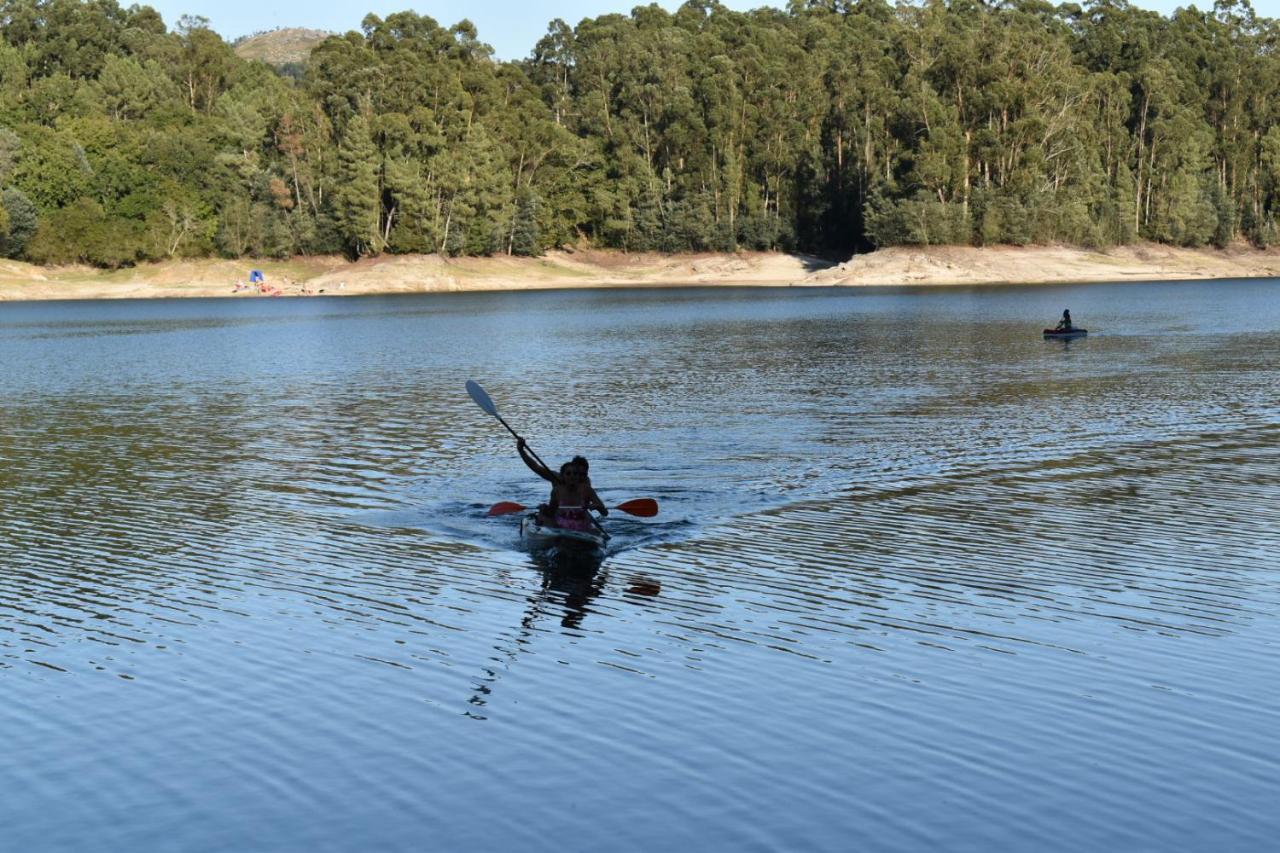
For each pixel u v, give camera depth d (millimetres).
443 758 9258
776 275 133500
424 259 127375
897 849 7875
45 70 162500
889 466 21281
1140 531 16219
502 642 12023
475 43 144250
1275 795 8500
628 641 12008
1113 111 137750
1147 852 7797
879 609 12953
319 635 12297
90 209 122188
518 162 139000
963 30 138500
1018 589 13602
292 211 130250
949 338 50875
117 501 19234
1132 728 9641
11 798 8703
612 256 143250
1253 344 45094
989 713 9977
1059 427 25359
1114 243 134500
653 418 27859
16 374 41031
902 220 123250
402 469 21953
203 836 8133
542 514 16656
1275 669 10898
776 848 7902
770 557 15242
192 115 142375
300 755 9344
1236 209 143250
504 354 46906
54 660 11594
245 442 25234
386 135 127938
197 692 10688
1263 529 16219
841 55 139750
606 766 9094
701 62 145000
